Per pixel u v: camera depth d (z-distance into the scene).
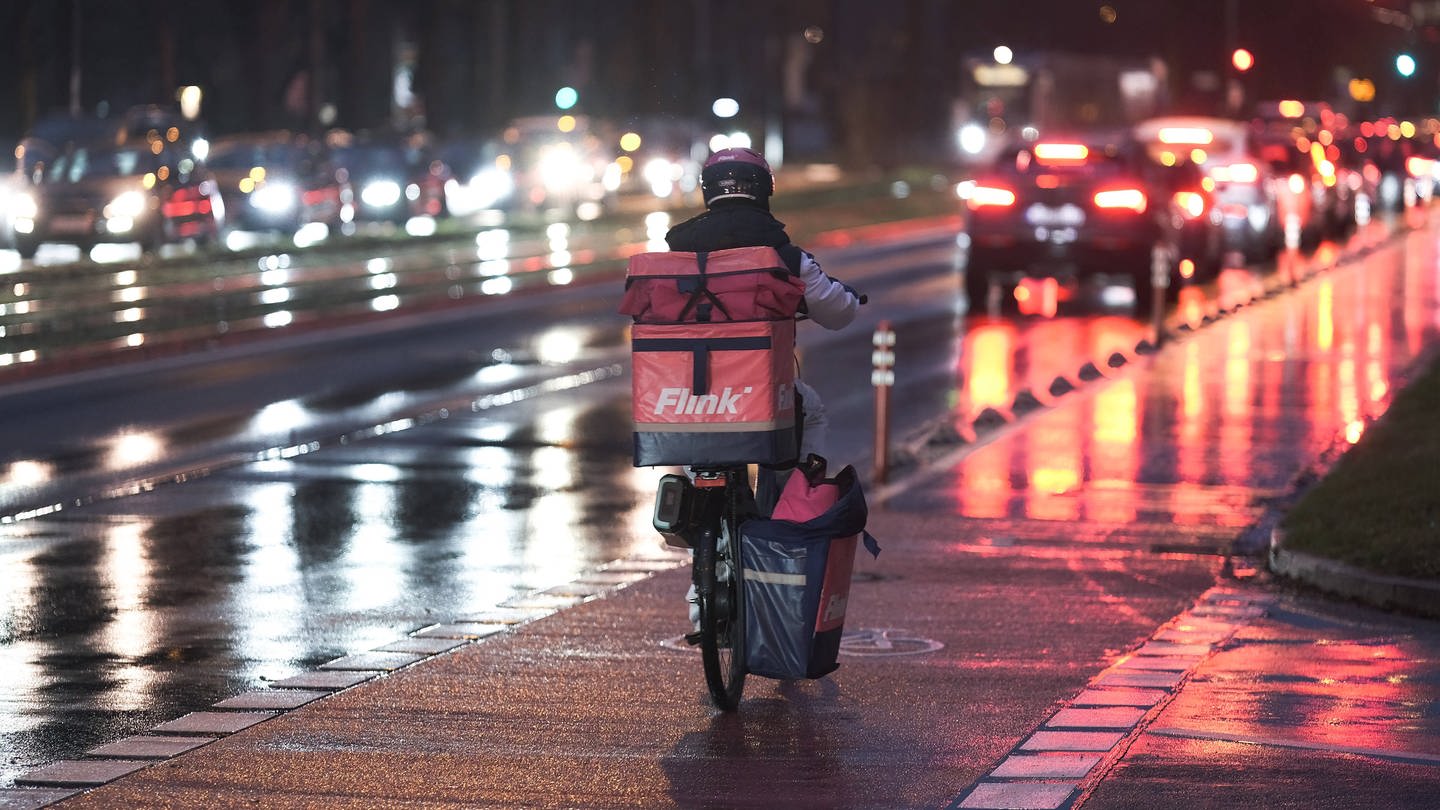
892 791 21.69
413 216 148.88
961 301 95.00
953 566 35.69
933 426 54.81
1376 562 32.84
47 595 33.41
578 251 127.12
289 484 45.69
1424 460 41.09
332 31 195.62
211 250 115.31
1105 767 22.30
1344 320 83.81
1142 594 33.22
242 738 23.81
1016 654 28.62
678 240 25.11
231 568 35.91
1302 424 54.31
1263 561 36.28
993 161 92.44
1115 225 88.94
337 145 150.00
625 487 45.59
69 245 116.88
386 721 24.66
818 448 26.11
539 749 23.38
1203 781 21.69
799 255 24.91
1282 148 128.12
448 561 36.66
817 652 24.72
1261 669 27.52
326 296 93.00
